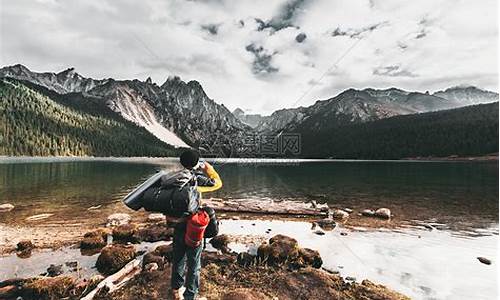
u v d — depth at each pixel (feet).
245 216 43.93
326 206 49.96
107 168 181.16
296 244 24.32
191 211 15.01
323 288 17.95
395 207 51.55
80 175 117.70
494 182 99.25
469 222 39.93
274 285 18.33
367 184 92.32
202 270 20.39
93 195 61.98
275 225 38.19
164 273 19.26
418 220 41.16
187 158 15.94
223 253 25.90
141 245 28.35
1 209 46.06
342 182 99.04
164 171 16.05
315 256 23.38
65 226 36.22
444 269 23.13
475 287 19.92
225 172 144.25
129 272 20.75
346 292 17.57
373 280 20.89
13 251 26.78
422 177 121.90
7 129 457.68
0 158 337.93
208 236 16.33
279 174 134.62
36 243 29.17
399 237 32.32
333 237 32.30
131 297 16.55
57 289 17.78
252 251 27.04
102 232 31.17
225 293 17.15
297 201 57.82
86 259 24.76
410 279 21.15
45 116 584.81
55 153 479.41
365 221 40.57
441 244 29.76
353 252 27.07
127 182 91.04
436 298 18.31
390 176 128.36
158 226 33.99
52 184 82.94
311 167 212.43
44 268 22.67
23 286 17.89
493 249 28.02
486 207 51.55
